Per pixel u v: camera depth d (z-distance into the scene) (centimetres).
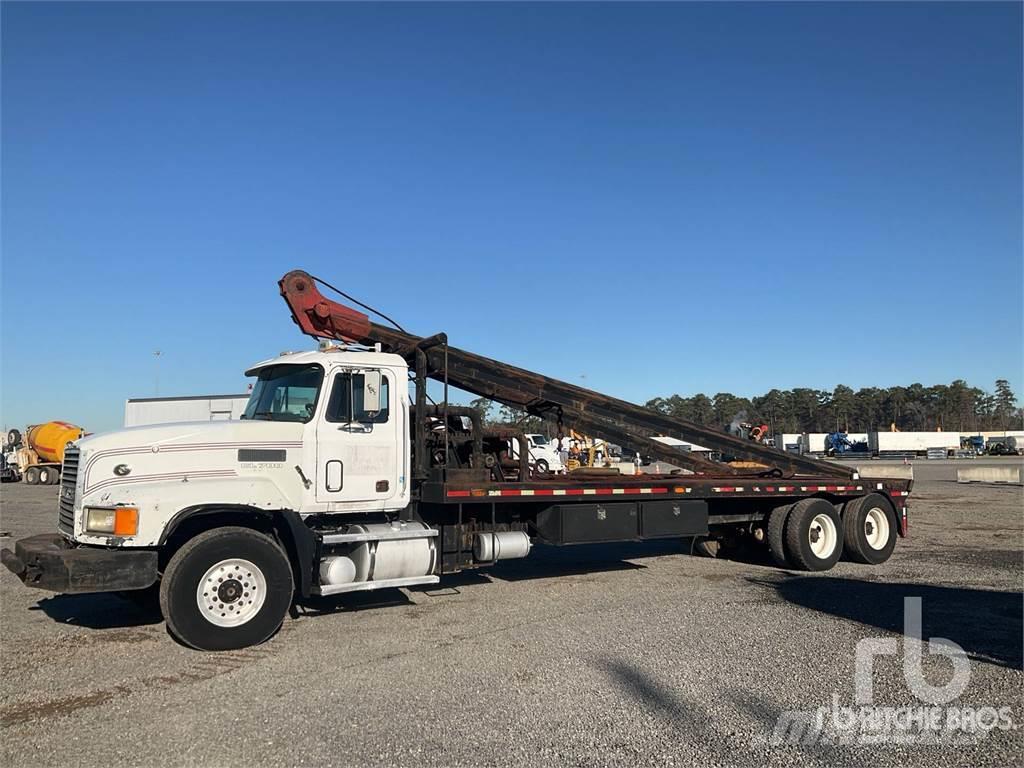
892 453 7706
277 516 766
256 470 761
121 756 446
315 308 945
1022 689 560
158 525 686
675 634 723
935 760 439
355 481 817
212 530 696
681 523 1058
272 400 837
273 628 698
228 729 487
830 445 7906
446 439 910
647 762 436
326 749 454
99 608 865
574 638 711
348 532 805
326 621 789
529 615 812
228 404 2195
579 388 1114
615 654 654
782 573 1098
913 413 13112
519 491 913
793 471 1251
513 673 602
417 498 881
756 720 499
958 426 13075
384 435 841
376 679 589
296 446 786
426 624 773
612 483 998
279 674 605
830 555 1140
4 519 1852
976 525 1678
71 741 469
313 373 820
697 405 12281
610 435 1140
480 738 470
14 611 851
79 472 701
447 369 952
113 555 659
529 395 1075
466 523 930
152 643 705
